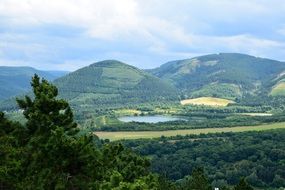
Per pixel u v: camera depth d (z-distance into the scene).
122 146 79.75
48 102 53.47
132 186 51.72
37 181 50.00
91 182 51.53
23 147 54.66
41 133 52.69
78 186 50.47
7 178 52.28
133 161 78.75
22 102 55.31
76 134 55.53
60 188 48.06
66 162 49.19
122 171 71.69
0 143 57.75
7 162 54.56
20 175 52.25
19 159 53.81
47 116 52.72
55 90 55.62
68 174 50.81
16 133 56.19
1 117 61.56
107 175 58.53
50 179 49.38
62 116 54.66
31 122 54.72
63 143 49.41
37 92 54.25
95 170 52.09
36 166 50.69
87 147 50.75
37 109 53.59
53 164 49.88
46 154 49.81
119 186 51.44
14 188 54.03
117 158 75.88
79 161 50.59
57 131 49.97
